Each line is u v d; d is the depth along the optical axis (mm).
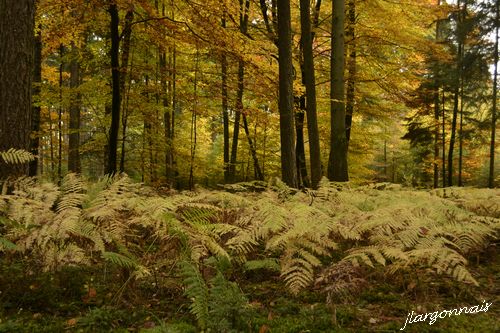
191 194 6855
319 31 15570
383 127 19188
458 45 23422
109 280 4480
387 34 14172
